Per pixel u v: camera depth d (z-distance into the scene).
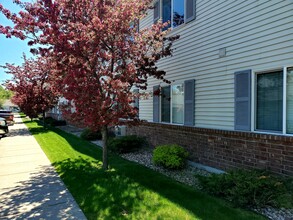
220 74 6.16
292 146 4.36
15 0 5.25
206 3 6.62
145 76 6.27
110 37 5.60
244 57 5.45
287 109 4.61
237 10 5.61
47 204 4.34
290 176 4.38
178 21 7.99
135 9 5.76
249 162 5.22
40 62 15.59
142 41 5.95
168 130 8.36
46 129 17.88
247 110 5.32
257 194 4.03
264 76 5.08
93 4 5.46
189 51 7.39
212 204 4.09
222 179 4.50
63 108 6.33
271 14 4.81
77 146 10.23
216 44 6.28
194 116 7.18
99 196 4.62
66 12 5.42
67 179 5.75
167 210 3.91
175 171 6.37
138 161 7.53
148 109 10.06
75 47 5.20
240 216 3.62
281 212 3.82
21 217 3.85
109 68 5.90
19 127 19.77
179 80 7.92
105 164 6.51
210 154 6.38
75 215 3.88
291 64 4.46
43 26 5.23
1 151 9.42
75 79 5.32
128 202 4.29
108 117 5.50
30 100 17.12
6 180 5.78
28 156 8.48
